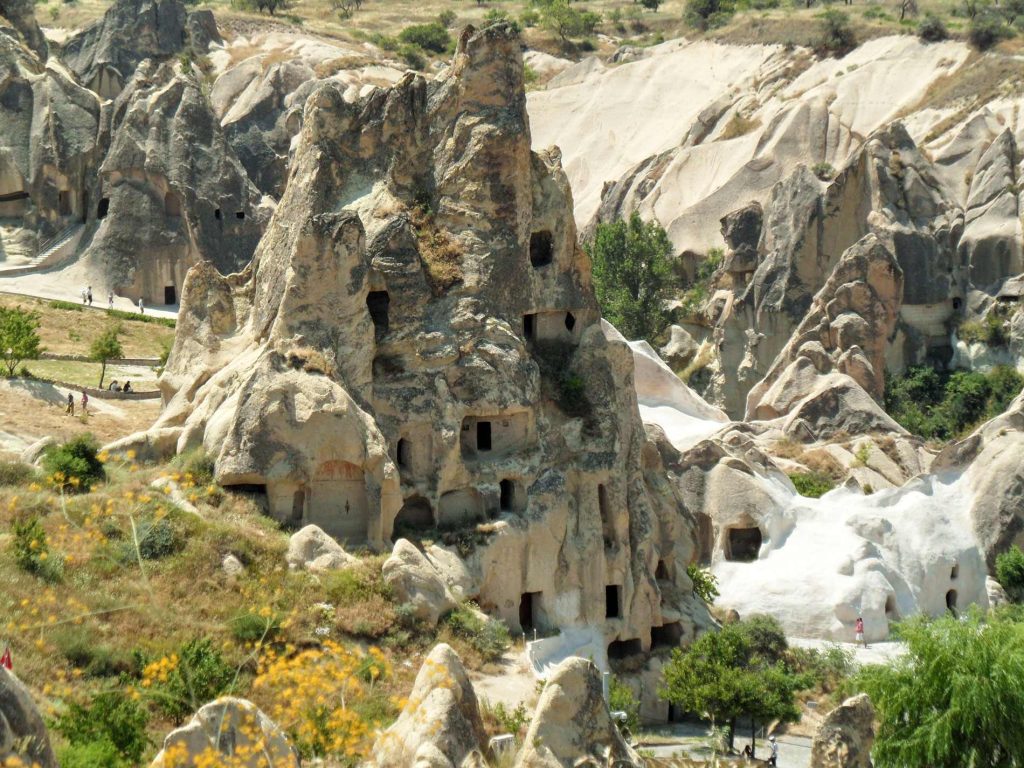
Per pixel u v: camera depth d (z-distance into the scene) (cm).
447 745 9200
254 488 15675
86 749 9712
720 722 15375
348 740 9706
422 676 9788
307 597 14125
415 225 17275
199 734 8781
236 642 12788
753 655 16388
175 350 17950
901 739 12975
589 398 17388
